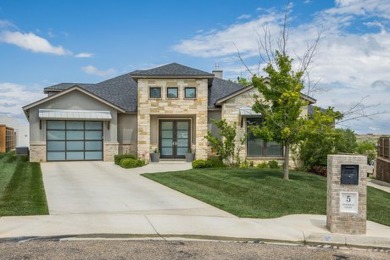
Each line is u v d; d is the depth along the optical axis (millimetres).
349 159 9398
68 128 26609
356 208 9328
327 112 17828
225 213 11406
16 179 17391
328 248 8578
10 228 9234
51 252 7609
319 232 9336
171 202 12977
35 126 25625
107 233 8906
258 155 25375
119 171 21766
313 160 23641
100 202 12758
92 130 27062
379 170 24281
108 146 26859
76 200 13023
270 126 18078
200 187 16141
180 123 28078
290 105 17328
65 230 9141
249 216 11055
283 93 17109
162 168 23125
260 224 10164
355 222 9297
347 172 9383
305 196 14422
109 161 26828
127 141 27703
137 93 28125
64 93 25938
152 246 8172
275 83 17891
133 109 27859
